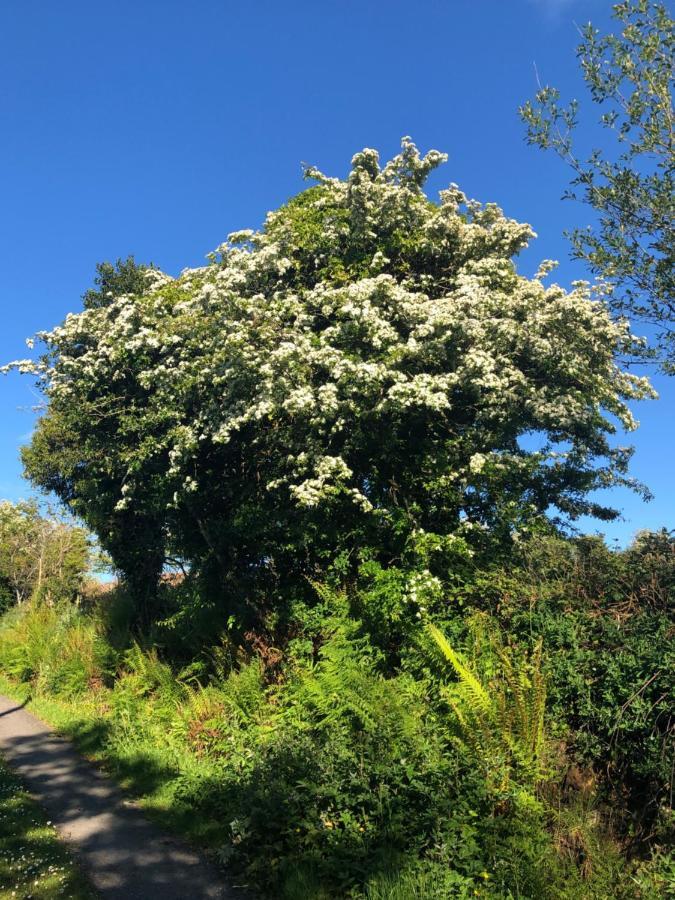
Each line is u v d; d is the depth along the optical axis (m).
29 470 19.56
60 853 5.94
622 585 7.27
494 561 9.45
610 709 6.08
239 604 12.16
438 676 7.19
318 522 10.80
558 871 4.88
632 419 12.93
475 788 5.54
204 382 11.67
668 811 5.30
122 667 13.86
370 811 5.80
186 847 6.27
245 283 11.82
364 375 9.83
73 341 13.47
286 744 6.95
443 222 12.34
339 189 12.70
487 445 11.89
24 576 30.88
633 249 7.27
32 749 10.62
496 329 11.27
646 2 6.92
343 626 8.55
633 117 7.04
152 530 15.62
